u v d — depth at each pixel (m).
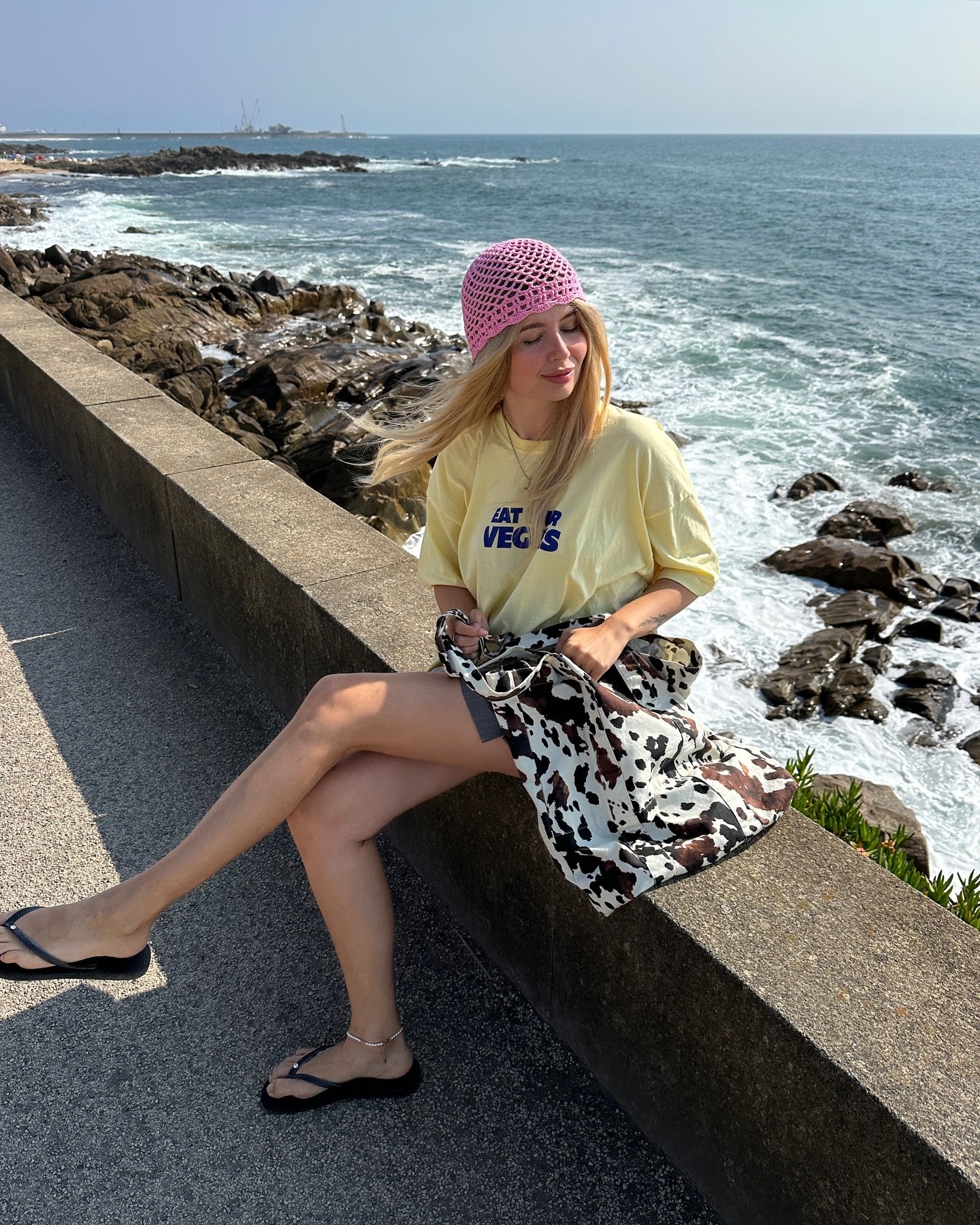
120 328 17.75
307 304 22.11
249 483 3.81
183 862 1.87
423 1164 1.97
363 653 2.65
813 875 1.83
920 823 5.42
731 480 11.56
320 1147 2.00
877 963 1.62
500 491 2.02
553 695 1.88
